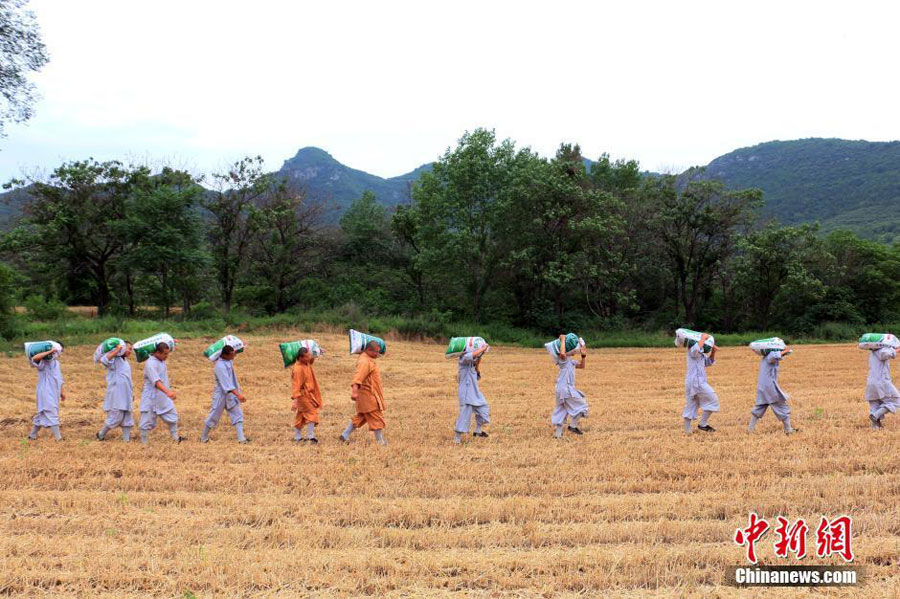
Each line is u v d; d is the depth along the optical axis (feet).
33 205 112.78
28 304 96.37
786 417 37.63
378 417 36.83
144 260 105.70
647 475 29.14
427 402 52.85
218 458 33.63
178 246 108.99
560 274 114.42
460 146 121.70
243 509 25.09
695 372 38.75
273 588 18.34
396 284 144.46
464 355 37.11
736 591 18.11
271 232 136.56
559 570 19.27
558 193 116.67
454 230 123.03
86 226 115.14
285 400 55.31
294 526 23.11
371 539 21.90
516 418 44.52
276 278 136.56
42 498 26.32
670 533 21.93
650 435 38.32
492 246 123.44
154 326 83.46
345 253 153.17
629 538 21.79
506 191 117.91
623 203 128.98
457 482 28.25
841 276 139.54
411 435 38.99
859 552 20.17
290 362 38.32
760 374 38.40
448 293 140.15
